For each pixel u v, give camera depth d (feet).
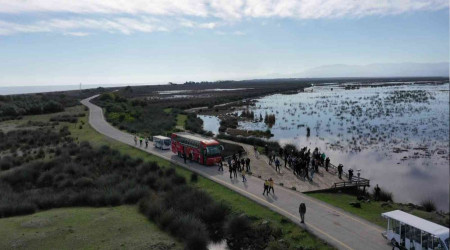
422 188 113.29
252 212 80.33
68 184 107.34
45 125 235.40
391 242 62.54
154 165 122.62
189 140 138.10
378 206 90.68
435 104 362.53
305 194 95.30
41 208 89.25
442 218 81.20
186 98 531.09
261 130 231.09
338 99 461.37
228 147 160.45
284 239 67.36
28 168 118.21
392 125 238.07
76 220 78.02
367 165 142.82
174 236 71.31
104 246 65.00
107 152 145.69
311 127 242.37
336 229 69.72
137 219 79.97
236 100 494.18
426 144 179.83
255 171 121.08
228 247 69.92
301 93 636.89
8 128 222.28
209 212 80.59
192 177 111.55
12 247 63.62
